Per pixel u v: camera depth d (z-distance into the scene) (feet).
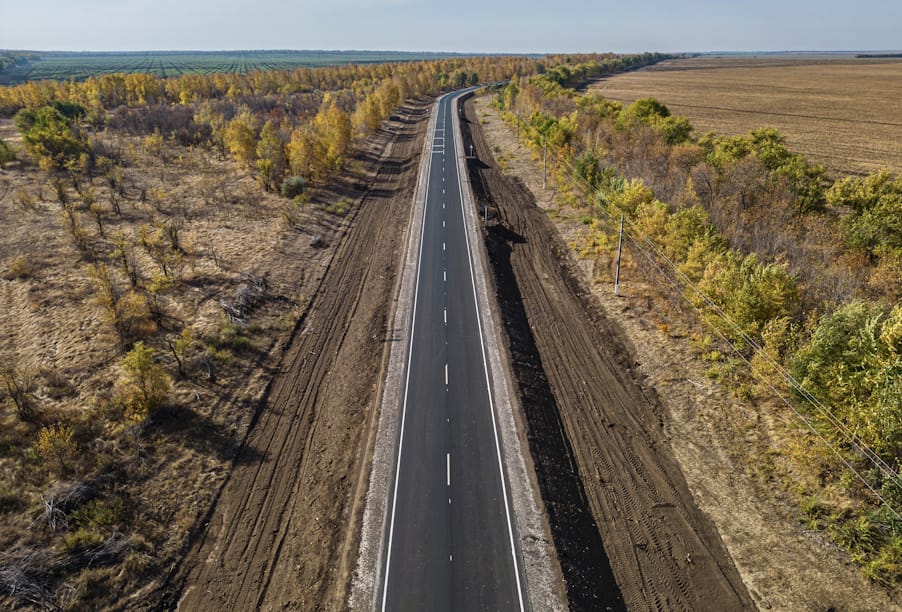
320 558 78.48
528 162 293.64
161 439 95.66
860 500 84.64
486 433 101.35
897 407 76.38
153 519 81.97
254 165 263.08
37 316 125.80
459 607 71.10
